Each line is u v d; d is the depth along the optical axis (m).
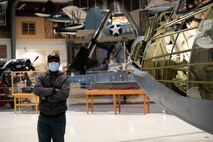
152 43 4.78
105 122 8.70
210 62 3.19
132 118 9.28
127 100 13.42
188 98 3.55
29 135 7.20
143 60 4.80
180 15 4.46
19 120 9.48
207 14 3.43
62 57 26.67
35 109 12.08
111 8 14.41
